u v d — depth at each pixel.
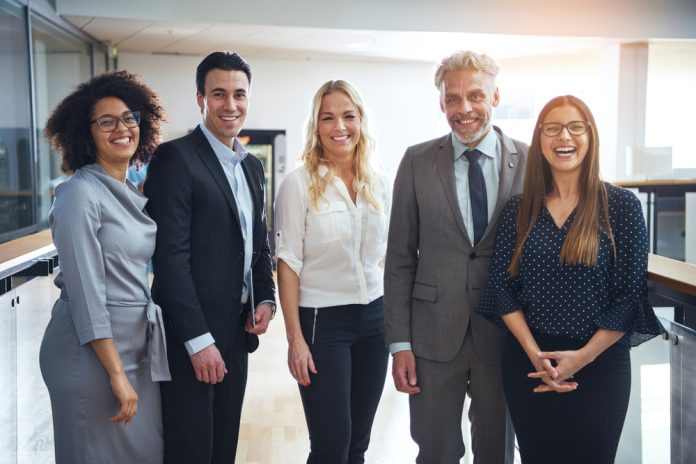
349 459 2.67
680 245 8.25
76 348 1.99
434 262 2.31
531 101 10.39
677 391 1.95
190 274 2.24
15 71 5.89
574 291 1.97
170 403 2.28
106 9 7.21
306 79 10.40
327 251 2.47
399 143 10.73
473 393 2.36
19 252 2.53
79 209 1.94
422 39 8.43
